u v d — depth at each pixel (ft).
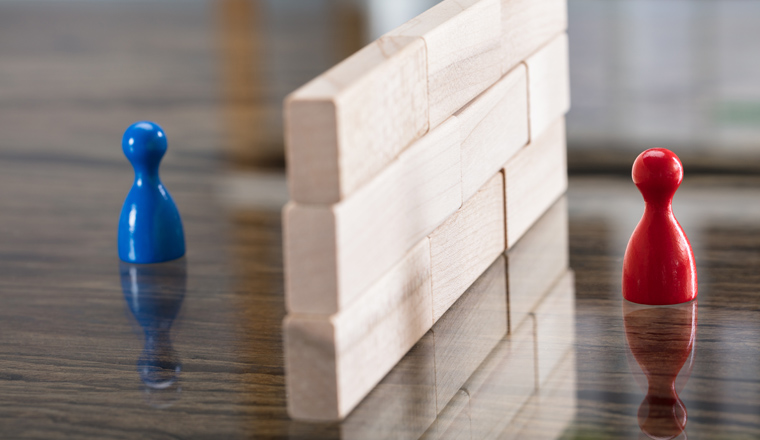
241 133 6.24
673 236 3.08
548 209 4.17
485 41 3.25
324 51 9.53
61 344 2.99
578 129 5.79
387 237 2.52
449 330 2.92
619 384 2.51
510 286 3.29
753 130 5.47
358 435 2.28
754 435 2.20
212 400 2.53
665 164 2.97
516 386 2.52
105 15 13.52
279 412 2.43
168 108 7.24
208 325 3.12
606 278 3.34
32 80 8.83
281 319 3.15
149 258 3.80
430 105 2.77
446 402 2.44
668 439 2.20
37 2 15.16
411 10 11.84
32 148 6.06
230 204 4.61
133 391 2.61
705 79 7.12
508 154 3.56
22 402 2.56
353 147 2.26
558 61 4.19
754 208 4.02
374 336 2.50
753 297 3.10
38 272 3.74
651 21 9.89
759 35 8.71
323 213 2.20
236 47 10.14
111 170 5.44
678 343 2.77
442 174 2.87
